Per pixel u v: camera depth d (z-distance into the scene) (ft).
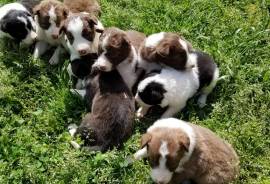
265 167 2.60
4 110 2.78
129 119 2.62
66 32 2.88
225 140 2.63
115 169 2.53
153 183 2.50
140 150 2.57
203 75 2.83
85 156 2.57
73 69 2.89
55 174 2.50
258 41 3.15
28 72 2.99
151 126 2.52
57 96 2.86
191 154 2.38
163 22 3.30
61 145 2.62
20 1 3.23
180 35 3.10
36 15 3.02
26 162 2.53
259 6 3.44
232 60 3.05
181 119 2.81
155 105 2.77
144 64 2.88
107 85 2.69
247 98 2.87
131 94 2.72
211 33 3.25
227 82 2.94
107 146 2.58
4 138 2.62
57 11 2.99
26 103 2.84
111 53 2.76
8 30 3.06
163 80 2.71
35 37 3.10
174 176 2.44
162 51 2.79
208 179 2.39
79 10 3.19
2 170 2.49
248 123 2.77
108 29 2.85
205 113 2.86
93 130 2.58
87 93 2.80
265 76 2.98
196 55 2.87
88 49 2.84
